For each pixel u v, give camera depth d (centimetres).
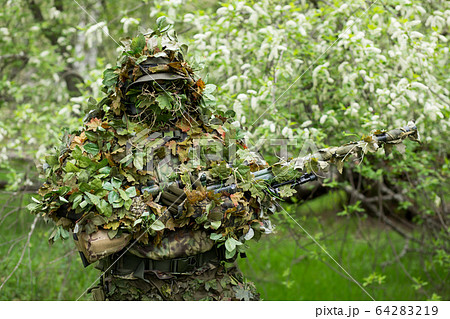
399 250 513
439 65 339
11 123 412
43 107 420
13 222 409
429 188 404
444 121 315
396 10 319
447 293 432
